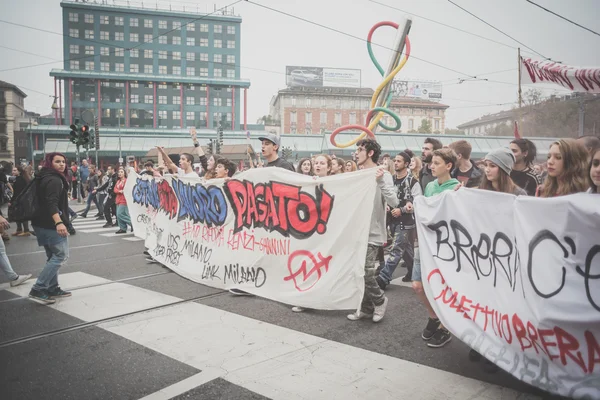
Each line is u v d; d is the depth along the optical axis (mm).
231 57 91312
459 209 3432
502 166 3533
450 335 3744
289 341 3771
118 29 87000
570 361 2609
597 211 2475
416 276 3861
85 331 4039
